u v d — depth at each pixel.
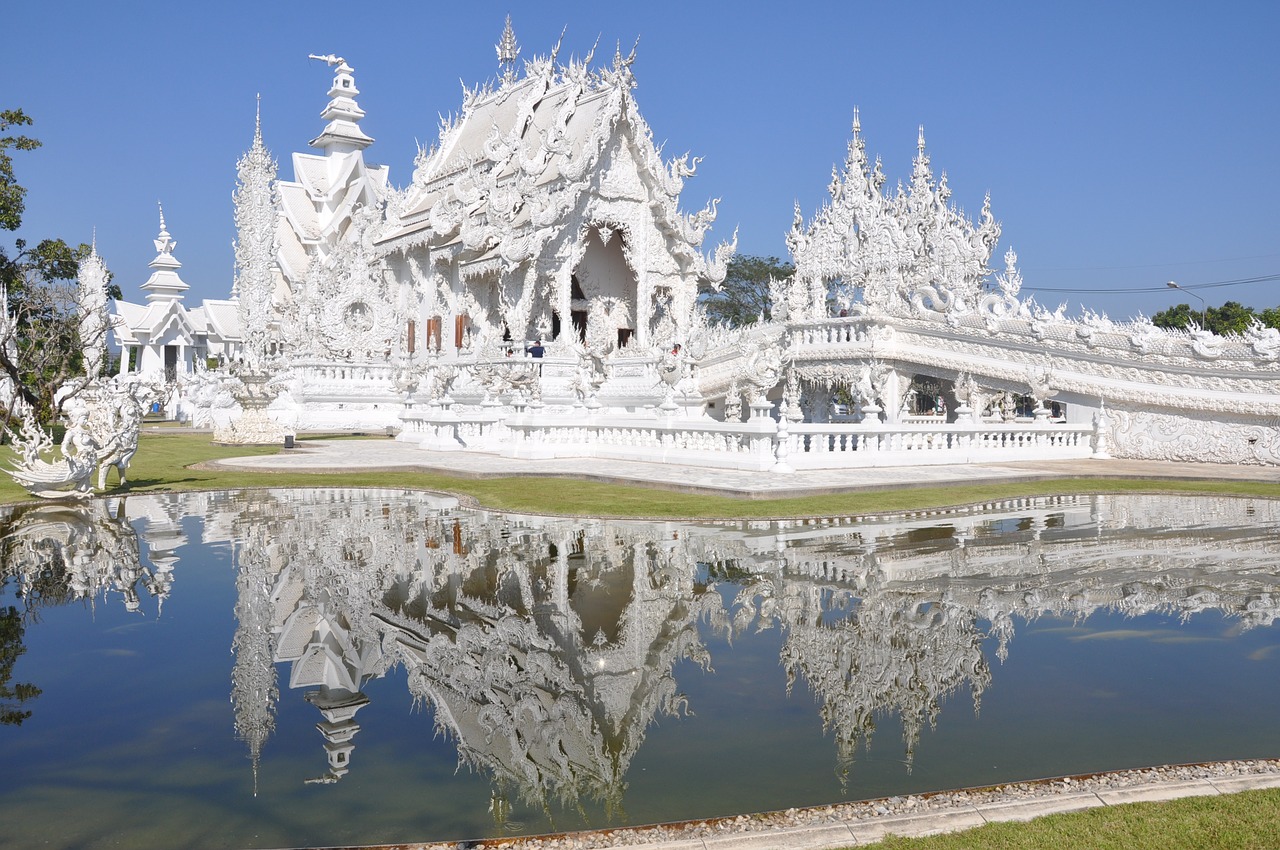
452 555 11.20
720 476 18.88
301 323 45.25
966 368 31.89
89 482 17.31
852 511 14.86
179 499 16.84
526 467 21.17
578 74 41.88
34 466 16.47
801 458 21.06
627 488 17.81
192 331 72.31
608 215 39.41
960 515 14.88
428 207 47.00
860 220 42.84
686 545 11.84
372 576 10.06
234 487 18.55
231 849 4.25
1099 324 29.34
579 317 44.75
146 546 11.92
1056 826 4.36
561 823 4.47
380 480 19.64
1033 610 8.67
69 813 4.63
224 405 34.12
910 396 38.38
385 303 48.66
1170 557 11.33
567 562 10.78
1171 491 19.00
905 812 4.54
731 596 9.12
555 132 36.72
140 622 8.23
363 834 4.39
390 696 6.35
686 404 31.11
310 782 4.98
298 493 17.69
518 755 5.34
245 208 57.12
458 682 6.65
